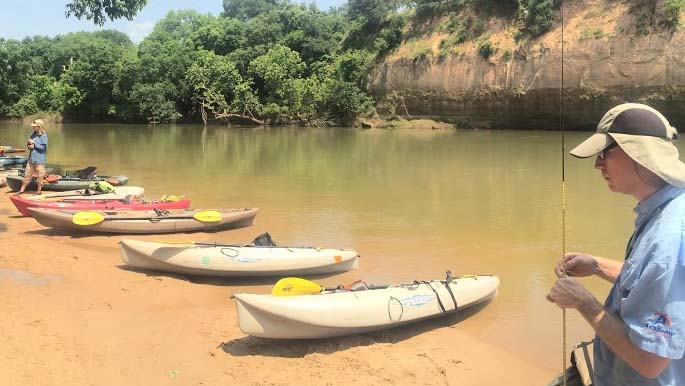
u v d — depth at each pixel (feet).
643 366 7.31
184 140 108.06
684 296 7.08
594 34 106.83
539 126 119.96
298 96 150.51
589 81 107.04
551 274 27.20
